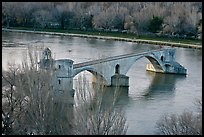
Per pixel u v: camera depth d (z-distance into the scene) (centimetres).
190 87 17400
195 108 13800
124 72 17612
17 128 9506
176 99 15212
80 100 8731
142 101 14812
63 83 14362
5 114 10012
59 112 9225
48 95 9388
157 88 17050
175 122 11006
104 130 8288
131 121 12325
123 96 15462
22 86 10019
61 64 14400
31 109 9125
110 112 8825
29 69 11100
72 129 8531
